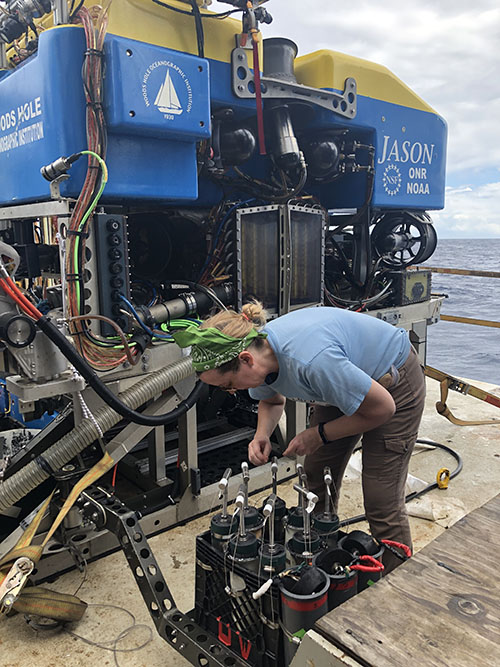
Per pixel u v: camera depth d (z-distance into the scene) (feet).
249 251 8.28
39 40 6.18
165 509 8.04
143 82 6.22
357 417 5.06
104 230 6.33
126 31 6.52
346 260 10.91
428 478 9.87
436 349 30.01
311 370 4.78
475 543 3.94
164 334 7.22
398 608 3.29
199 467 9.63
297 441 5.40
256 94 7.80
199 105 6.82
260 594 4.44
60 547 7.00
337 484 6.74
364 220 10.29
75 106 6.13
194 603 6.15
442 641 3.02
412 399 5.80
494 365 26.25
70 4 6.71
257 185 9.07
